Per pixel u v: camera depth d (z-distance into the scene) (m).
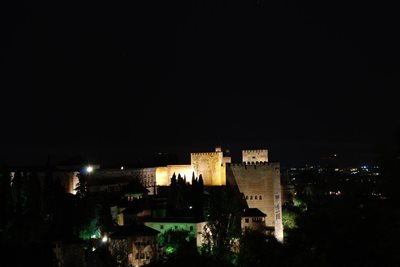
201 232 129.38
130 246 116.00
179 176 160.00
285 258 41.16
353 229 37.50
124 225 133.00
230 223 122.00
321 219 39.78
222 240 114.75
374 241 36.50
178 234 121.12
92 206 131.00
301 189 159.50
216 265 84.25
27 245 96.25
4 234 111.19
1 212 118.25
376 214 37.12
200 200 145.12
